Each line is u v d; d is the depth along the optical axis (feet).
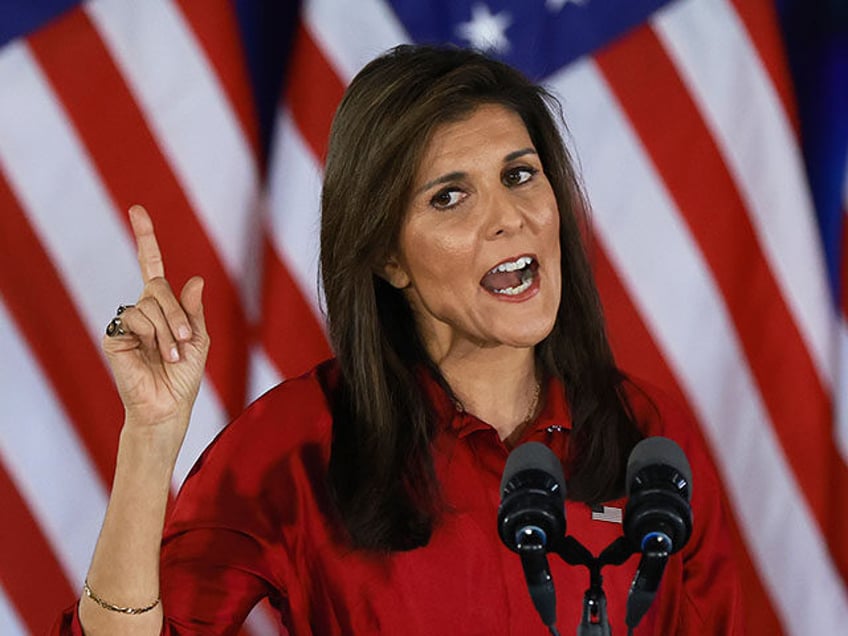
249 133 37.17
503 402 23.18
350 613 22.07
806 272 37.70
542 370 23.47
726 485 38.22
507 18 37.50
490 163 21.27
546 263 21.44
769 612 38.73
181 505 22.58
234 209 37.09
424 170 21.35
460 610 21.89
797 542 38.34
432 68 21.54
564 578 22.09
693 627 23.86
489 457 22.62
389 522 21.77
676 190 37.60
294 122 36.88
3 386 37.09
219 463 22.72
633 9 37.68
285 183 36.86
